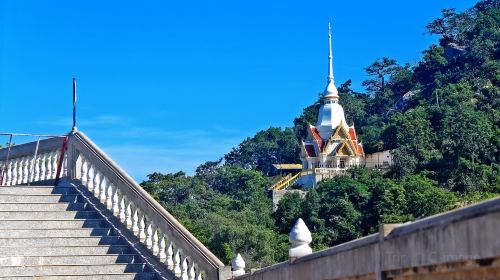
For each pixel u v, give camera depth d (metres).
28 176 23.58
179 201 119.25
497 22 194.62
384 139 140.38
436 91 152.88
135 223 19.08
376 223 100.94
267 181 142.38
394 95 192.25
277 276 12.70
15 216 19.12
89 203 20.28
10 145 23.88
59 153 22.53
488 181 112.62
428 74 191.88
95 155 20.64
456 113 133.38
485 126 125.62
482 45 181.38
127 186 19.42
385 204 101.62
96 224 19.56
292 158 181.00
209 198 120.25
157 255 18.38
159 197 118.44
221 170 142.75
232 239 81.38
